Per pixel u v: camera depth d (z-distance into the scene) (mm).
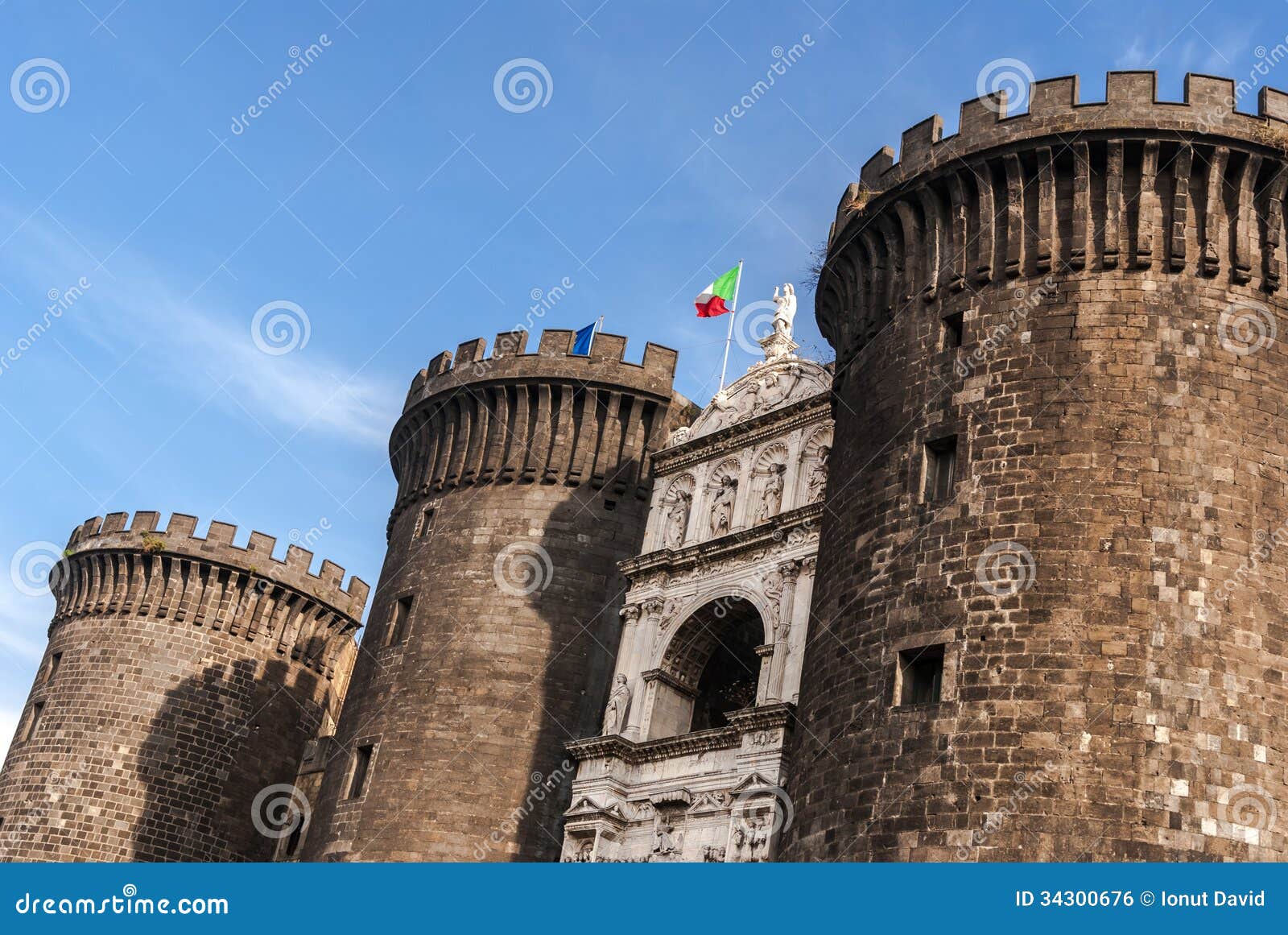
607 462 56250
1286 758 32062
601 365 57219
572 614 53750
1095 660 32531
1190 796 31125
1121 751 31562
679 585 50062
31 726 70688
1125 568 33438
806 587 45031
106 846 65938
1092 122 37531
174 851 66938
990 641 33594
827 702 36156
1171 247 36719
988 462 35844
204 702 69625
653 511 53406
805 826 35125
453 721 51875
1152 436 34844
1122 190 37406
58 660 71938
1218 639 32781
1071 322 36562
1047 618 33281
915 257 40406
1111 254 36781
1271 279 36750
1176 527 33844
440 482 58219
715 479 51906
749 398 52469
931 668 34781
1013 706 32625
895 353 39688
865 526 37656
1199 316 36250
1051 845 30969
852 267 43281
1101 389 35531
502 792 50500
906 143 41375
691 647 49375
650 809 46031
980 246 38594
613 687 49875
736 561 48469
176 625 70625
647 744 47000
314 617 74062
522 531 55250
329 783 54188
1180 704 32000
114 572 71938
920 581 35406
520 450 56906
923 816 32438
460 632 53625
